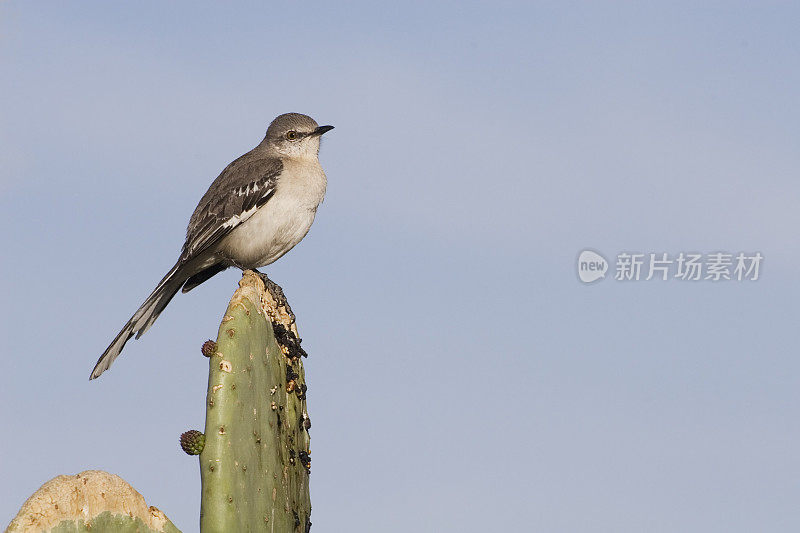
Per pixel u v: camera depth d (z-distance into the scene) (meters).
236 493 9.55
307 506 12.18
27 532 7.48
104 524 8.16
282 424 11.45
